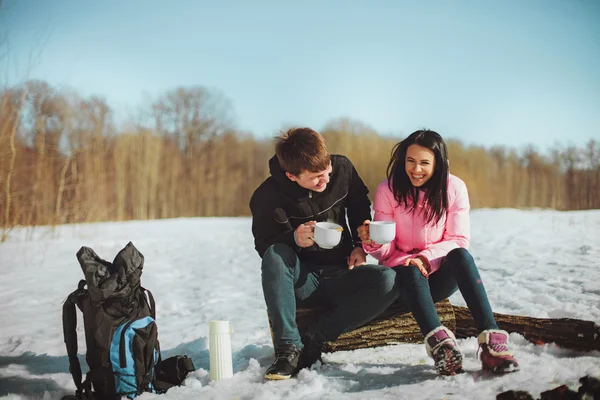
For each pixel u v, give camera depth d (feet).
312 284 10.06
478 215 41.45
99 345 8.49
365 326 10.56
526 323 10.36
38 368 10.84
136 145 62.39
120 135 59.77
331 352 10.42
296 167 9.64
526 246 24.71
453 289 9.85
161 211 65.87
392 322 10.60
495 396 7.68
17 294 19.30
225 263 26.08
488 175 73.72
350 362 9.87
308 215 10.28
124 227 44.70
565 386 7.48
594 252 21.95
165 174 66.85
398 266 9.55
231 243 33.99
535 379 8.02
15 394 9.11
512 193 72.64
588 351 9.64
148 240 35.50
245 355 11.00
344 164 10.55
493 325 8.62
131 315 8.79
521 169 73.31
